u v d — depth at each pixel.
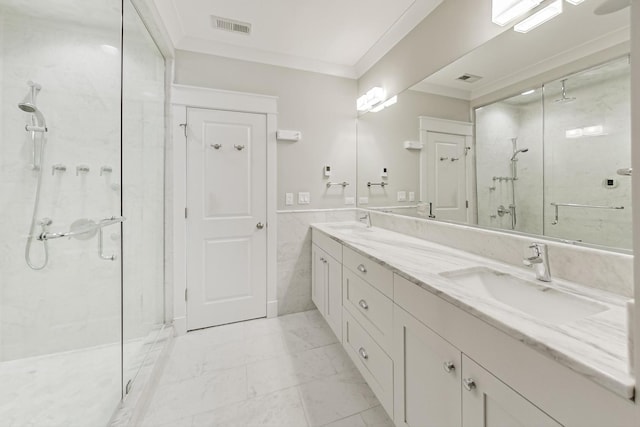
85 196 1.65
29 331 1.56
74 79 1.64
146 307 1.99
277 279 2.52
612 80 0.94
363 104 2.58
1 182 1.55
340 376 1.71
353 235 2.01
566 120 1.07
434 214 1.81
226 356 1.91
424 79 1.88
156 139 2.09
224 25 2.03
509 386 0.68
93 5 1.59
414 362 1.08
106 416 1.30
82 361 1.54
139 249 1.90
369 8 1.86
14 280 1.56
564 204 1.08
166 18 1.90
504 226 1.34
